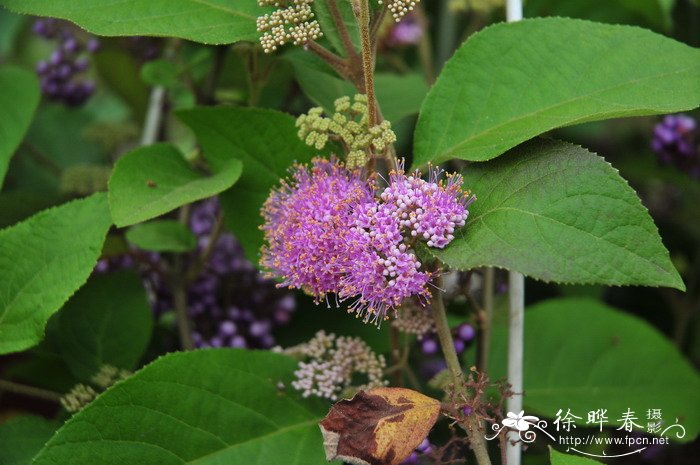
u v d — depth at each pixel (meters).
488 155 0.62
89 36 0.90
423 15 0.86
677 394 0.75
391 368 0.67
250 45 0.71
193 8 0.65
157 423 0.63
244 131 0.68
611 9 0.81
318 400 0.67
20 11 0.65
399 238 0.60
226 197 0.68
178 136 0.94
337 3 0.64
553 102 0.64
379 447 0.60
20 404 0.82
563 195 0.60
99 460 0.62
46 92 0.90
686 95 0.62
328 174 0.64
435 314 0.63
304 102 0.84
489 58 0.65
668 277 0.58
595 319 0.77
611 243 0.59
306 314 0.77
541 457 0.74
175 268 0.75
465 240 0.60
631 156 0.88
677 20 0.85
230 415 0.65
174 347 0.77
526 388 0.76
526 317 0.77
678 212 0.89
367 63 0.61
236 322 0.76
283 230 0.63
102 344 0.72
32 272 0.65
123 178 0.66
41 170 0.92
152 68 0.78
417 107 0.73
